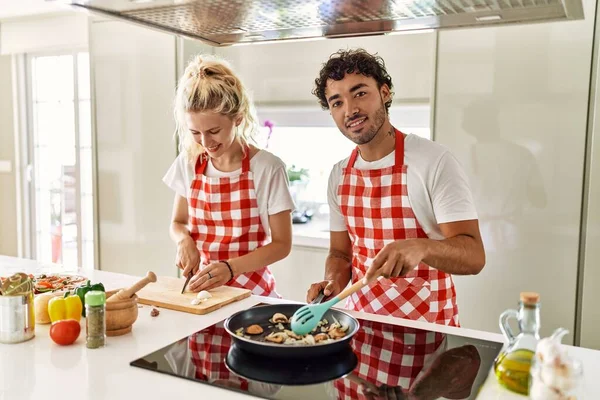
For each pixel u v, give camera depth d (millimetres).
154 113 3129
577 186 2219
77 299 1366
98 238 3414
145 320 1452
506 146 2324
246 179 1947
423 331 1389
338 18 1432
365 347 1271
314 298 1568
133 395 1014
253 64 3180
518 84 2281
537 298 1044
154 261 3238
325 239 2961
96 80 3297
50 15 4031
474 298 2436
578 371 912
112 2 1259
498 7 1312
